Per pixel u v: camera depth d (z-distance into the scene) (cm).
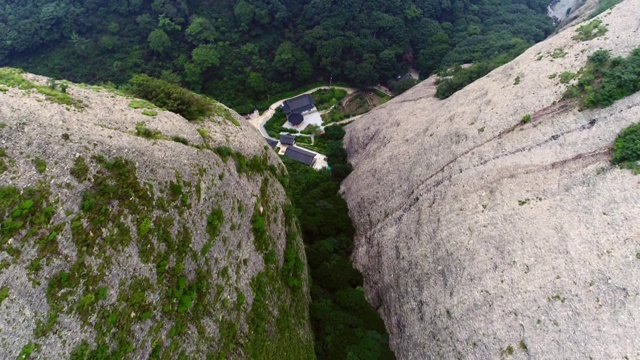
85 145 1728
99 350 1533
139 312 1722
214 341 2059
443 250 3006
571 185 2762
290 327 2659
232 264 2289
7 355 1320
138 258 1767
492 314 2511
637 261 2212
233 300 2241
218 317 2112
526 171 3019
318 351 2892
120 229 1725
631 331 2050
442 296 2841
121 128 1997
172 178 1994
